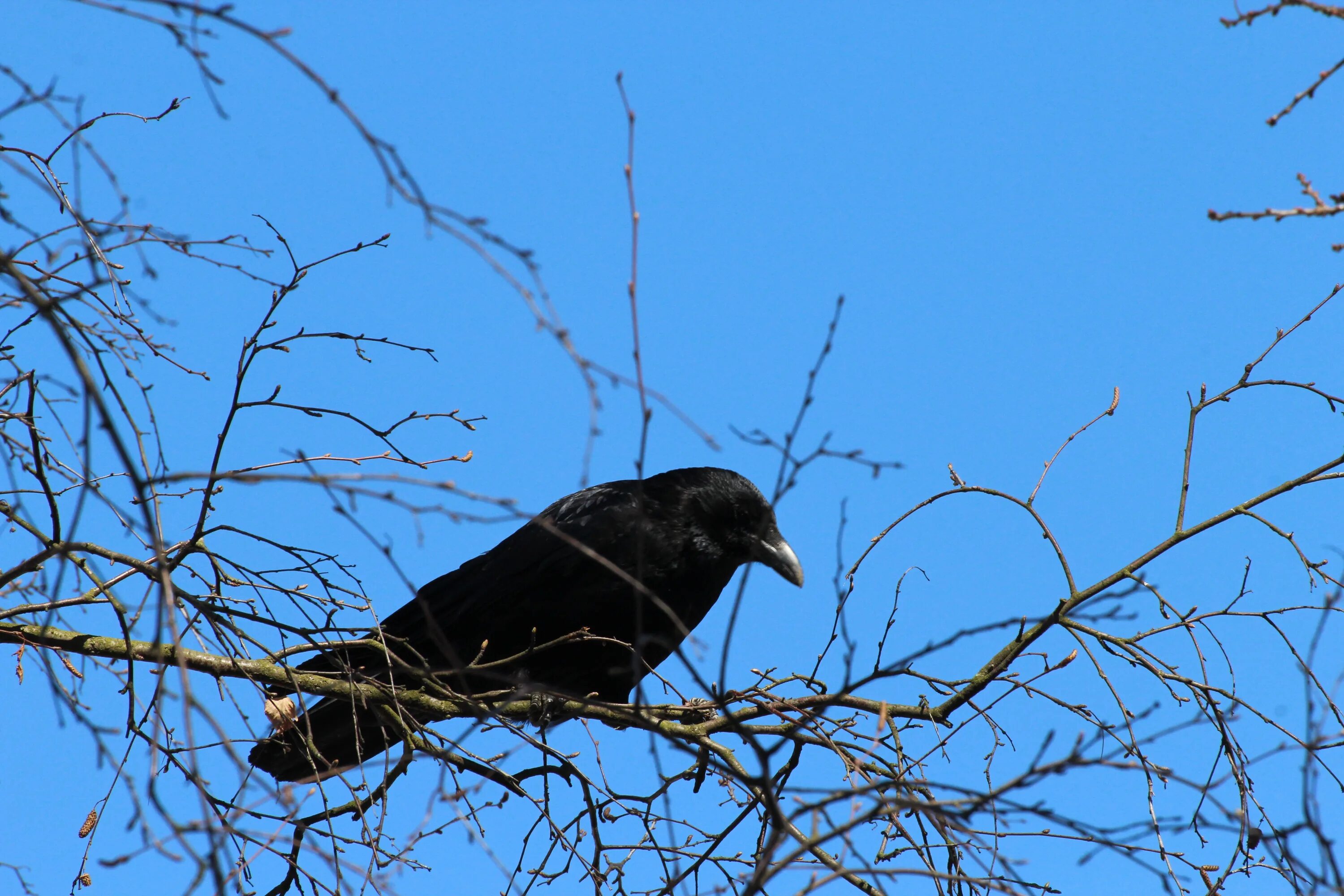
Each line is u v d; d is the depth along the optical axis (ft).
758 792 27.27
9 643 28.99
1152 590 29.60
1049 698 28.73
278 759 35.76
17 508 28.55
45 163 26.86
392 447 28.76
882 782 20.43
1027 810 19.69
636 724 26.53
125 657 29.27
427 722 35.27
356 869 24.02
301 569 28.30
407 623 40.88
